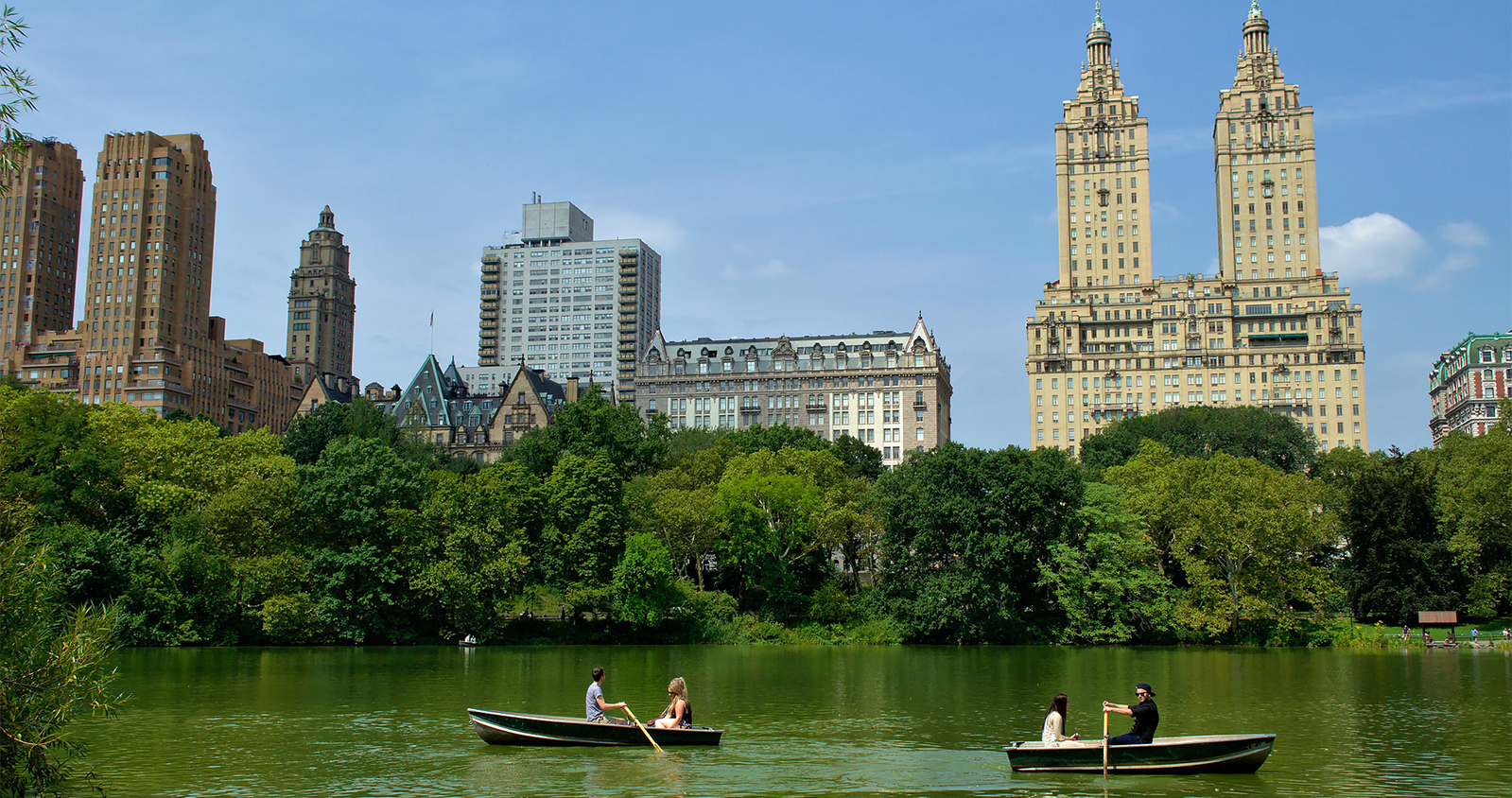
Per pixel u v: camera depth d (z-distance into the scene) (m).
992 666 86.56
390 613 109.88
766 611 125.88
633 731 45.28
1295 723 52.44
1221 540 110.00
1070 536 116.69
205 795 35.84
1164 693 65.00
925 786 37.59
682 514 125.62
